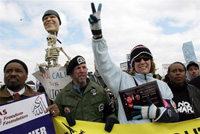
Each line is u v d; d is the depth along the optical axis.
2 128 1.89
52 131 2.09
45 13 3.66
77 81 2.66
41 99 2.15
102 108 2.66
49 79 3.10
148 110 1.92
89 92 2.66
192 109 2.49
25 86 2.39
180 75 2.61
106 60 2.04
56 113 2.18
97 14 2.00
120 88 2.15
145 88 2.07
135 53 2.22
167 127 2.07
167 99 2.13
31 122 2.03
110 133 2.07
